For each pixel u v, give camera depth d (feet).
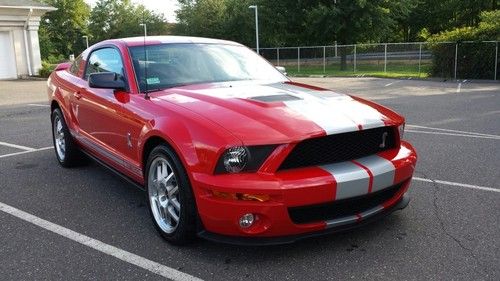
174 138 11.46
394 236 12.80
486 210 14.67
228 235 10.94
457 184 17.34
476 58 72.38
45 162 21.61
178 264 11.46
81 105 17.46
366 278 10.67
